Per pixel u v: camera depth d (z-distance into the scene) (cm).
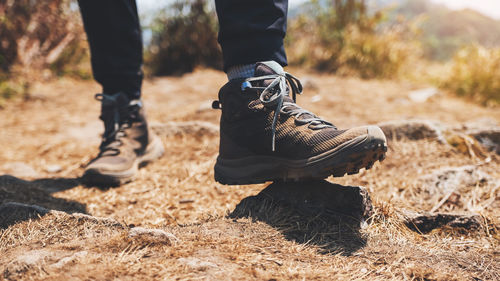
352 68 527
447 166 175
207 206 143
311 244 101
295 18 596
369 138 96
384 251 100
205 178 173
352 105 343
